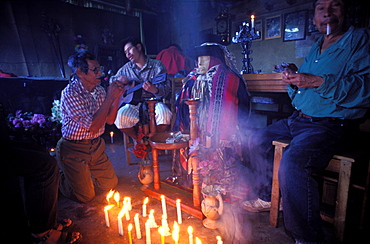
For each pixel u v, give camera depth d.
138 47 3.34
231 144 2.37
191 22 7.48
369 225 1.84
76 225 2.07
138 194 2.69
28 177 1.55
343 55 1.75
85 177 2.38
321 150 1.70
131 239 1.76
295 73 1.73
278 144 1.94
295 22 5.18
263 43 5.86
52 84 4.83
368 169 1.73
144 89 3.03
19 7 4.96
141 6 7.13
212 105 2.33
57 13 5.53
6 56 4.91
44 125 3.75
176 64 5.15
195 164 2.21
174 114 3.71
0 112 1.41
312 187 1.69
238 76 2.46
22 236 1.46
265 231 1.99
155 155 2.56
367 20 4.11
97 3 6.20
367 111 1.74
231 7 6.29
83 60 2.14
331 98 1.69
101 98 2.47
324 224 2.06
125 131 3.33
